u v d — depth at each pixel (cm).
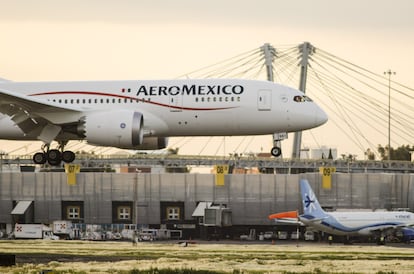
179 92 18050
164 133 18138
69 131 18138
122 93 18275
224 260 15475
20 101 17588
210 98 17925
